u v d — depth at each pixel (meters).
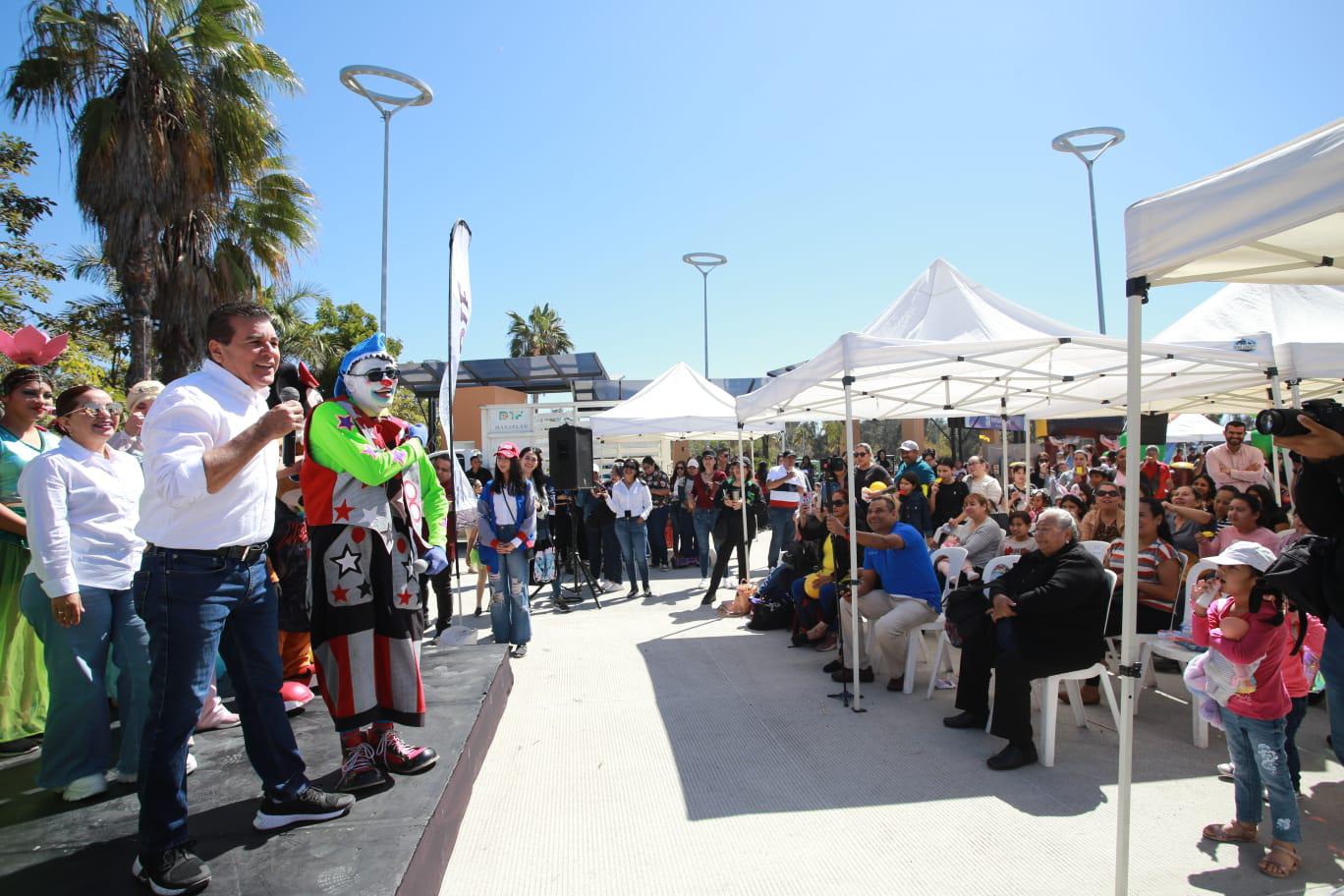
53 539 2.85
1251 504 4.77
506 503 6.32
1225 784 3.71
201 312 12.42
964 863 3.08
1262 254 2.79
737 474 12.10
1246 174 2.26
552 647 6.70
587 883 3.00
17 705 3.67
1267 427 2.46
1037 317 6.63
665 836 3.36
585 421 12.31
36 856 2.52
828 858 3.15
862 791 3.75
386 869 2.38
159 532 2.32
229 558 2.41
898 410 9.88
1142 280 2.66
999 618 4.09
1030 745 4.00
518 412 14.98
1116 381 7.88
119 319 13.88
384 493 3.06
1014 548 5.78
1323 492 2.53
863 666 5.57
